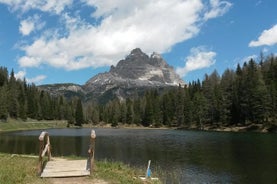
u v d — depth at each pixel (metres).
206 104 156.25
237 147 62.47
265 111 122.00
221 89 156.38
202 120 156.50
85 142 81.94
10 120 177.62
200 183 31.88
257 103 125.38
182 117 178.25
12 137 99.94
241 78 147.38
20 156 26.89
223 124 146.12
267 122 121.94
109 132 138.75
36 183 16.73
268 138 83.38
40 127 190.75
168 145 70.75
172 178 33.56
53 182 17.27
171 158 49.16
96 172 19.39
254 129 124.56
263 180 33.25
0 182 16.27
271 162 43.31
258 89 125.69
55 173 18.66
